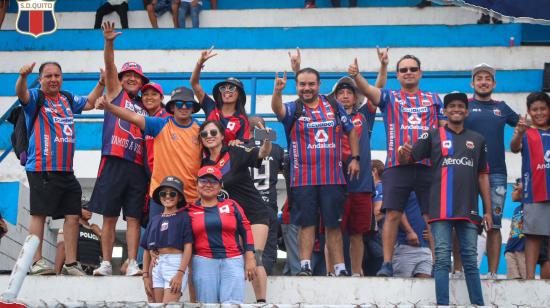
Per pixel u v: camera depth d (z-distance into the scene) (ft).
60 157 29.99
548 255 31.35
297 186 30.17
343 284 28.63
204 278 26.16
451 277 29.55
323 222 30.50
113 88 30.50
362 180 31.27
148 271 27.43
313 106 30.78
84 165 43.86
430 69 49.96
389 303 28.37
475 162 28.48
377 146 44.55
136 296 28.68
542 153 30.60
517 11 35.45
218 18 53.42
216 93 29.86
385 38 51.01
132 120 28.45
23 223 38.88
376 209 33.71
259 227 28.07
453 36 51.01
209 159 28.40
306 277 28.71
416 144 28.99
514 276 32.35
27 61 50.44
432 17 52.75
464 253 27.84
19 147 30.14
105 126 30.27
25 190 39.27
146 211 30.78
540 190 30.35
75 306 20.12
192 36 51.03
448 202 27.86
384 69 32.83
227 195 27.89
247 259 26.61
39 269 29.63
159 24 53.42
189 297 28.04
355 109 32.94
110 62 30.25
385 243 30.07
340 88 32.53
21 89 29.55
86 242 34.68
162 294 26.14
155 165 28.53
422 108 31.30
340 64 49.98
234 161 28.17
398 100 31.40
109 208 29.89
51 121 30.14
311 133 30.37
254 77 40.70
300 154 30.32
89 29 51.21
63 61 50.37
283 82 30.12
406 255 32.37
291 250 32.55
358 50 50.06
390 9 53.06
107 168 30.07
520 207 32.89
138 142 30.32
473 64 49.83
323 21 53.01
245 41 50.96
